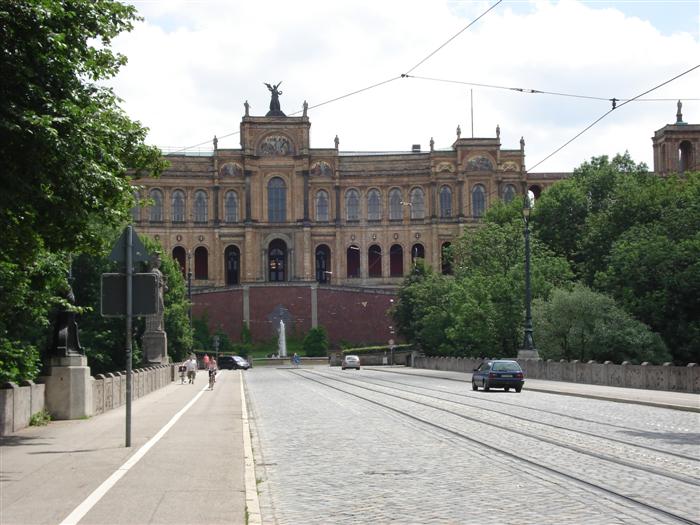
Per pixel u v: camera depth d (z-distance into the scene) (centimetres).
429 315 10488
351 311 14850
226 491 1452
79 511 1273
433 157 15562
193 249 15425
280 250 15900
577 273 10462
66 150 2044
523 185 15562
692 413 3228
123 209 2475
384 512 1341
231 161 15575
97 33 2323
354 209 15788
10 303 2959
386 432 2542
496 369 4844
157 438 2327
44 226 2255
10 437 2353
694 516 1262
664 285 7538
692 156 14788
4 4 1950
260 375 8519
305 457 2028
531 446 2139
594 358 7281
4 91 2034
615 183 11869
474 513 1314
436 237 15500
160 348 6906
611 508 1328
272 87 15988
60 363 2964
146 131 2697
